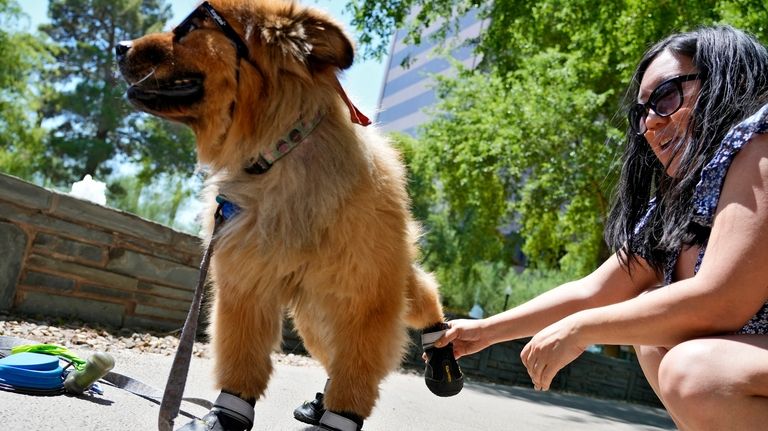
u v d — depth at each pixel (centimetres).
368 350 274
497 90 1526
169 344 587
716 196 212
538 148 1350
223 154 283
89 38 3180
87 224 599
